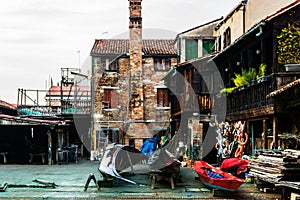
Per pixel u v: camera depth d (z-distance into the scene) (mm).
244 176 12266
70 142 28375
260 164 10641
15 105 29969
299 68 11570
